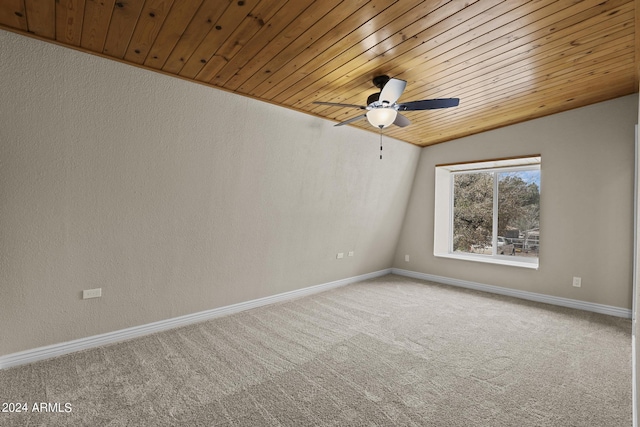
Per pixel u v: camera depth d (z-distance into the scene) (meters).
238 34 1.94
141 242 2.75
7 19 1.71
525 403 2.00
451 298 4.22
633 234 3.44
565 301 3.88
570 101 3.50
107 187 2.44
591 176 3.68
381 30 1.97
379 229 5.12
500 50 2.29
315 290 4.50
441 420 1.83
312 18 1.81
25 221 2.19
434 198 5.08
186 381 2.21
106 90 2.19
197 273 3.21
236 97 2.77
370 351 2.69
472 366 2.45
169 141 2.59
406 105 2.47
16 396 2.01
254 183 3.25
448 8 1.78
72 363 2.43
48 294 2.41
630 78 2.93
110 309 2.75
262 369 2.38
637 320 1.86
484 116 3.82
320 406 1.96
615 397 2.06
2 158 2.02
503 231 4.73
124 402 1.97
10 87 1.92
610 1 1.79
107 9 1.66
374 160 4.37
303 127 3.34
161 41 1.98
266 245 3.68
